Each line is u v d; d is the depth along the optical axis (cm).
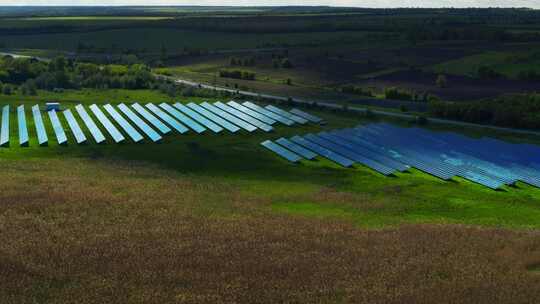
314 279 3972
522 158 7600
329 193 6297
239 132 9244
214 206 5738
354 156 7738
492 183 6588
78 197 5903
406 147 8181
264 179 6894
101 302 3584
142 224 5106
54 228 4953
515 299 3675
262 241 4712
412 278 4009
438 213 5694
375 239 4806
